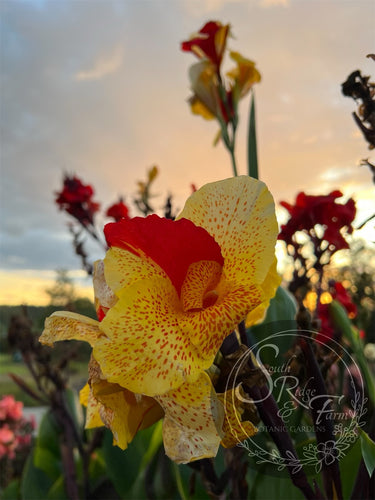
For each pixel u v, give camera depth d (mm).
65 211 567
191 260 165
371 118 227
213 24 473
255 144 411
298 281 315
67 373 481
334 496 194
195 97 510
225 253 168
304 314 188
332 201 291
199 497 335
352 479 263
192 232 157
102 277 185
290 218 305
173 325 158
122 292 156
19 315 436
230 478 258
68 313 182
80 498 460
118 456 443
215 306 162
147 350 150
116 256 166
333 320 312
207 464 238
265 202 168
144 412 177
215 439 156
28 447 971
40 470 515
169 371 149
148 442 436
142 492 393
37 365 438
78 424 523
